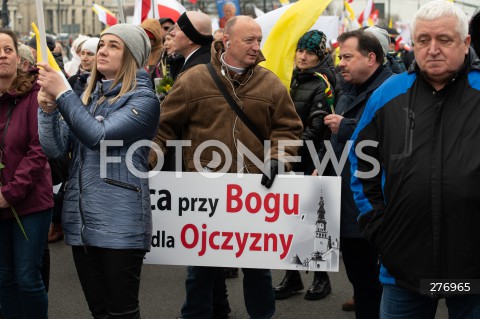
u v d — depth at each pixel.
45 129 3.88
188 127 4.61
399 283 3.28
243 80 4.53
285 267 4.38
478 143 3.10
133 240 3.79
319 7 5.86
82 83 7.12
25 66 5.02
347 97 4.94
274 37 5.87
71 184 3.89
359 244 4.61
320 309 5.82
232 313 5.71
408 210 3.19
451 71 3.14
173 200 4.43
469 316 3.24
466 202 3.09
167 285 6.43
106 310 3.93
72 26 38.66
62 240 8.06
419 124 3.19
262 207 4.37
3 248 4.45
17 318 4.60
